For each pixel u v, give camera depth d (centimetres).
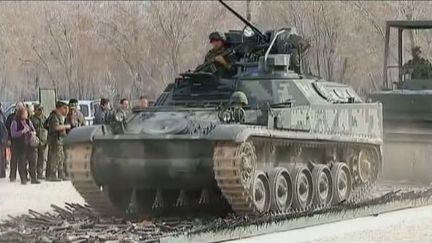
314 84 6100
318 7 15675
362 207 5819
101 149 5347
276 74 5838
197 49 16475
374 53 15775
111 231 4778
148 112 5469
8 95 18175
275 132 5294
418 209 6238
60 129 8200
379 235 4912
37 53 17388
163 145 5169
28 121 7988
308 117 5731
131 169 5272
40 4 18175
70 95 17225
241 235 4862
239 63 5928
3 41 18025
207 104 5675
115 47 16638
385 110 7819
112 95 17038
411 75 8356
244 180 5034
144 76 16400
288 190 5572
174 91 5888
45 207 6216
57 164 8238
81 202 6488
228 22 16512
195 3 16650
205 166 5119
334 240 4744
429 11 15762
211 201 5419
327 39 15525
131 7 17025
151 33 16400
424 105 7681
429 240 4709
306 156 5878
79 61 17275
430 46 12169
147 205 5594
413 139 7738
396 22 8412
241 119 5275
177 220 5225
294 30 6194
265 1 16188
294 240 4762
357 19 15812
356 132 6372
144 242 4338
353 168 6425
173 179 5234
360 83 15812
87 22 17388
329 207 5612
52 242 4378
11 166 8175
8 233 4588
